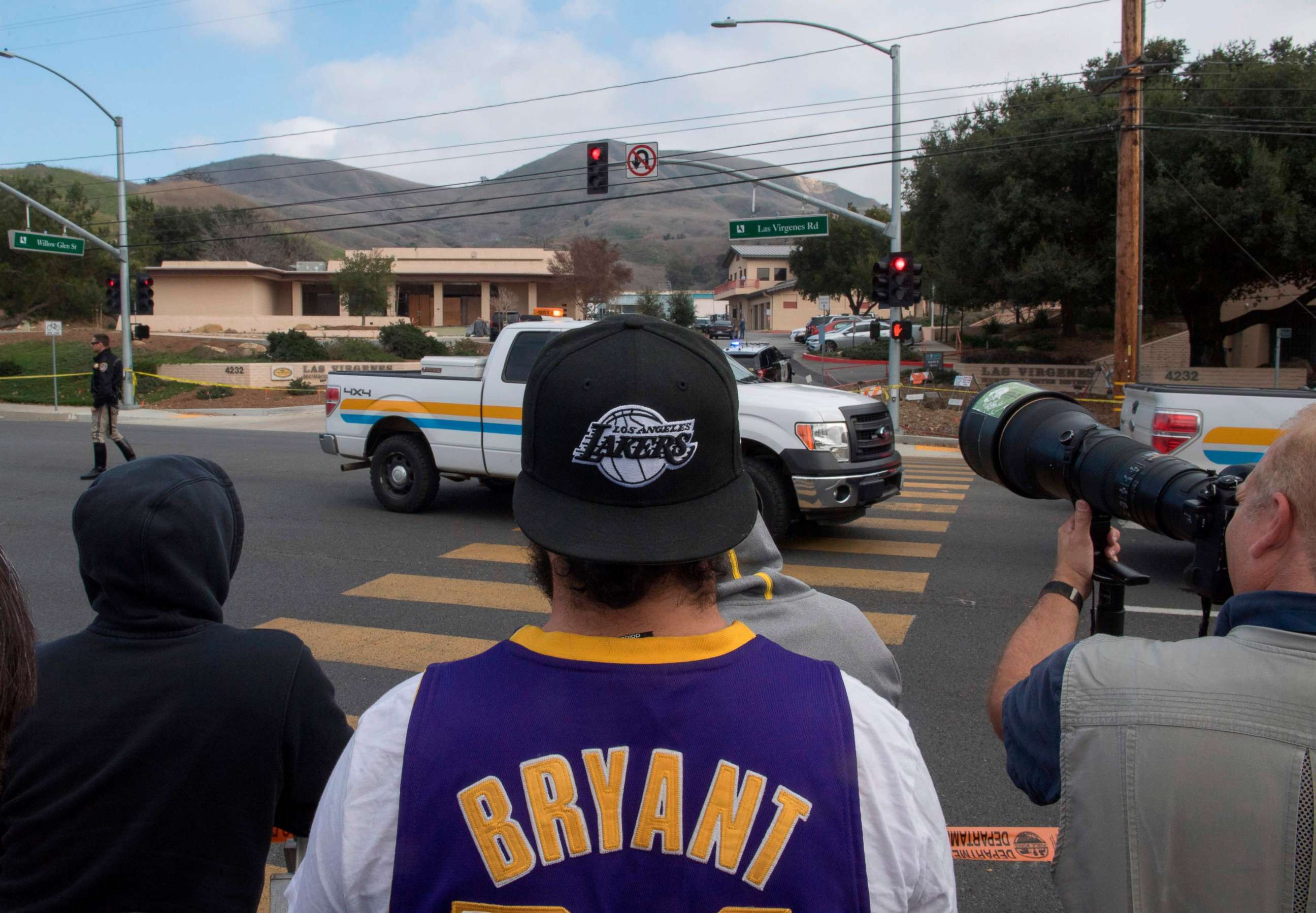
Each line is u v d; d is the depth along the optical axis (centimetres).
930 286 4466
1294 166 2392
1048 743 158
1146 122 2397
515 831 111
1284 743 136
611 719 115
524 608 702
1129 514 211
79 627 668
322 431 2055
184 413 2417
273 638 209
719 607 223
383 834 114
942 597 727
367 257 5512
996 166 2630
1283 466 151
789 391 898
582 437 122
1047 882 358
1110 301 2666
